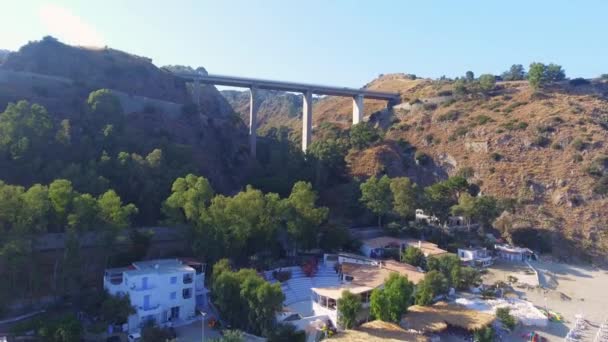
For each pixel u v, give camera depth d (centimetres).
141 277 6306
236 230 7756
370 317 6900
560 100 16112
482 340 6150
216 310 6862
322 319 6756
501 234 11950
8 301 6012
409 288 6681
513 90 18012
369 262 9119
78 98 11669
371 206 11469
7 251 5847
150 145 10625
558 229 11506
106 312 5897
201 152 12669
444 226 11806
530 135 14112
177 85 15150
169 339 5778
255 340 5794
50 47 13550
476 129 15175
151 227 8831
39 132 8750
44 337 5269
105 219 6856
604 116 14800
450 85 19662
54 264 7144
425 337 6044
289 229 8925
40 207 6353
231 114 18425
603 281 9588
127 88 13675
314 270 8756
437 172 14738
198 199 8025
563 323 7319
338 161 13812
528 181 12825
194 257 8112
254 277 6394
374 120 19562
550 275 9788
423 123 16975
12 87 11331
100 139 9919
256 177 12912
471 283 8612
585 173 12362
